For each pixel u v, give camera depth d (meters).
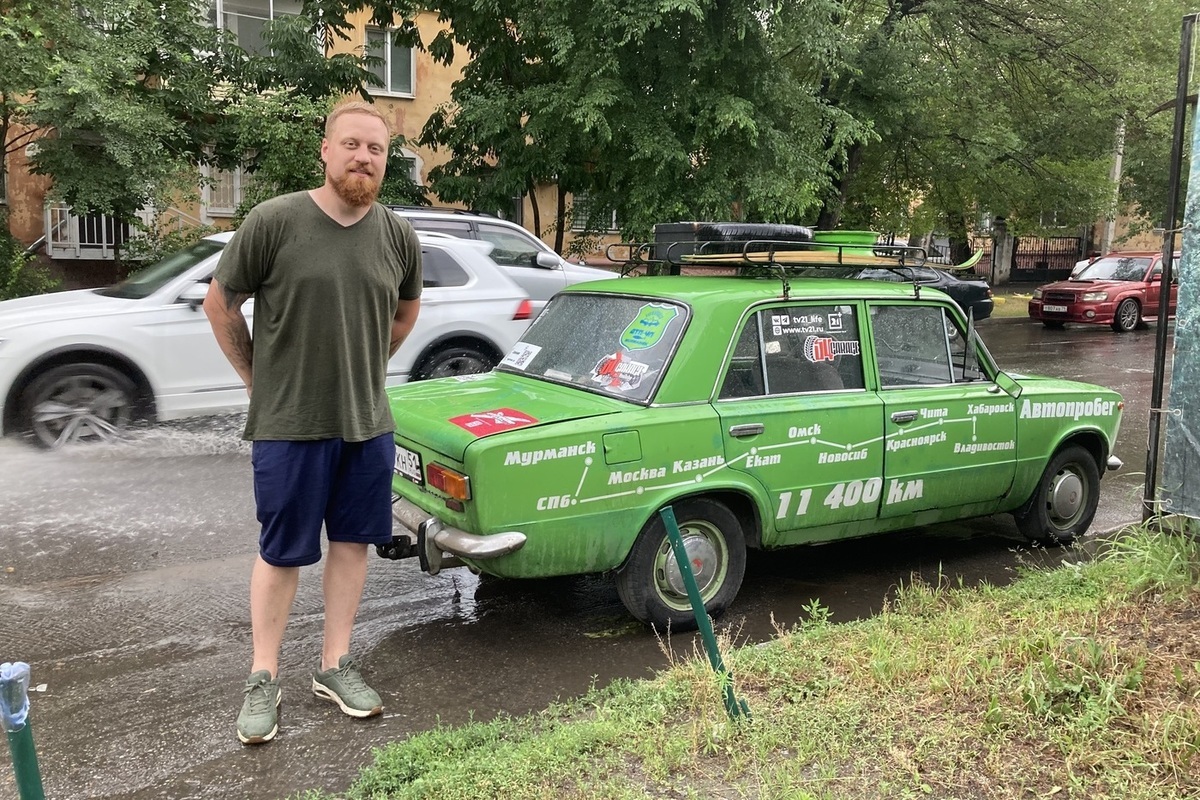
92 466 6.92
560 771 2.97
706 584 4.49
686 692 3.49
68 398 6.82
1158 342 4.64
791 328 4.69
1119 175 25.17
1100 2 19.59
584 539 4.07
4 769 3.20
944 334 5.27
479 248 9.00
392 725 3.52
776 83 14.46
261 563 3.41
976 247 33.72
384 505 3.57
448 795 2.86
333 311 3.23
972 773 2.94
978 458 5.26
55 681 3.84
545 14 13.82
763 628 4.57
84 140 14.05
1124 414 10.45
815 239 5.93
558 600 4.89
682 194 14.35
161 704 3.66
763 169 14.32
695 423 4.28
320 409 3.29
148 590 4.86
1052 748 3.04
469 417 4.17
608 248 6.17
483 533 3.87
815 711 3.30
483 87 16.53
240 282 3.19
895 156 20.84
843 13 16.58
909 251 5.35
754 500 4.48
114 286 7.98
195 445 7.41
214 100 16.95
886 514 4.98
